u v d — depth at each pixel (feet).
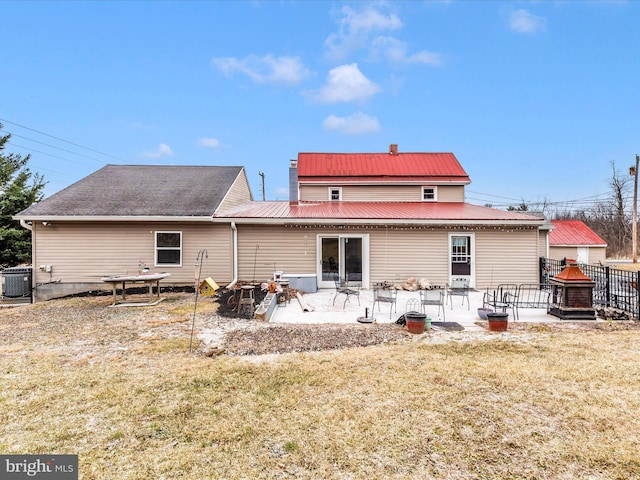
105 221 41.22
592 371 15.94
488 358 17.93
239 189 55.42
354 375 15.81
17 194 63.10
